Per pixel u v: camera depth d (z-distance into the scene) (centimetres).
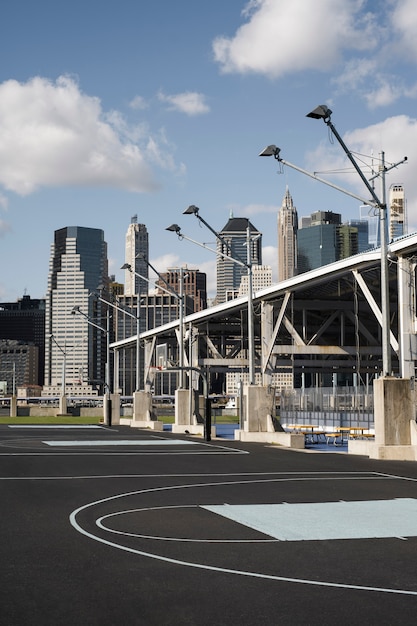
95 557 1007
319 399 5909
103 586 847
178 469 2408
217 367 9606
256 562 979
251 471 2336
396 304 7825
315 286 6988
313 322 9025
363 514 1419
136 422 7319
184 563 970
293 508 1497
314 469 2408
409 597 802
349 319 8400
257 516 1388
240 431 4447
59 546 1086
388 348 2928
